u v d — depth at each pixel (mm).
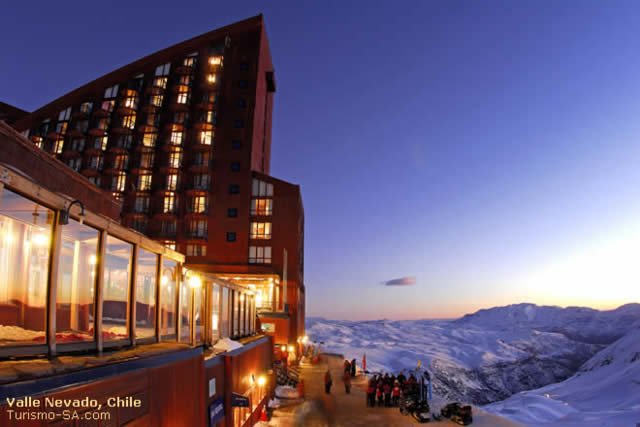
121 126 66625
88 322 7980
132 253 9719
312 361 54875
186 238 58719
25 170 11805
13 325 6242
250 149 61688
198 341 14609
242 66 65875
